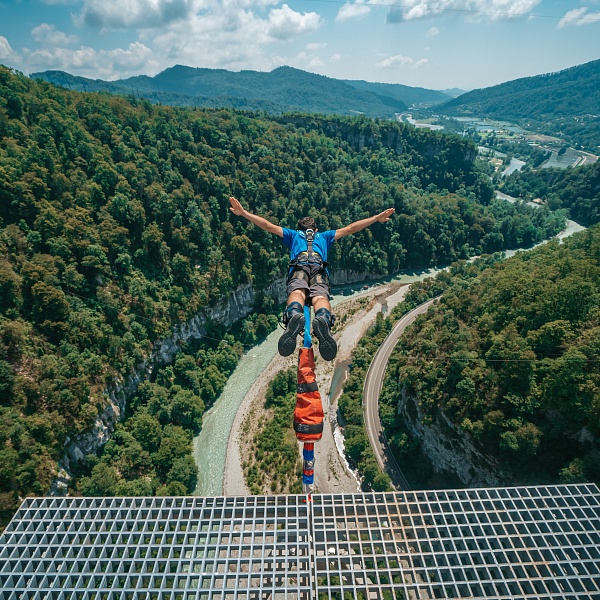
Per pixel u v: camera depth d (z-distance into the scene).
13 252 81.19
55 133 108.69
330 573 20.27
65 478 66.75
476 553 22.42
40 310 76.75
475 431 66.31
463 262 162.00
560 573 21.59
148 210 113.44
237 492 75.44
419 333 95.50
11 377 66.31
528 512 24.62
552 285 72.19
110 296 89.31
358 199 170.12
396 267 165.50
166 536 22.45
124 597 19.77
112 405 81.81
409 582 21.77
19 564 21.05
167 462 78.31
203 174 130.75
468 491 26.62
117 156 120.56
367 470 75.38
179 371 98.56
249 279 126.69
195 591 19.45
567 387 59.41
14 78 113.00
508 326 71.38
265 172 150.62
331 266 151.62
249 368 109.25
